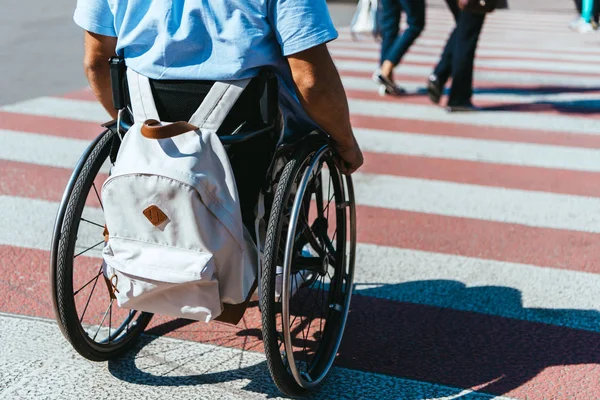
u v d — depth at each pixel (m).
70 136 6.21
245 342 3.22
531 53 11.47
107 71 2.78
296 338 3.27
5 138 6.09
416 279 3.93
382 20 8.29
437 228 4.64
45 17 12.81
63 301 2.67
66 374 2.93
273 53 2.51
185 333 3.28
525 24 15.48
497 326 3.45
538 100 8.26
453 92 7.57
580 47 12.25
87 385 2.86
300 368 3.00
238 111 2.53
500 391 2.92
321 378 2.88
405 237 4.49
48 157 5.66
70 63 9.12
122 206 2.43
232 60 2.45
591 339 3.34
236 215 2.46
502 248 4.36
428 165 5.89
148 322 3.22
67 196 2.66
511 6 19.77
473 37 7.34
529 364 3.12
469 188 5.39
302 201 2.87
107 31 2.64
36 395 2.78
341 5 17.67
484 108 7.83
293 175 2.62
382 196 5.18
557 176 5.72
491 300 3.71
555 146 6.53
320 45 2.45
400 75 9.45
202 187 2.38
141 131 2.39
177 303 2.54
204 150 2.43
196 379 2.93
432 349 3.23
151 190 2.37
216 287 2.50
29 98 7.40
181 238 2.43
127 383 2.88
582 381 2.99
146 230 2.44
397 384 2.95
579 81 9.38
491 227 4.68
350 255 3.33
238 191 2.64
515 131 6.97
